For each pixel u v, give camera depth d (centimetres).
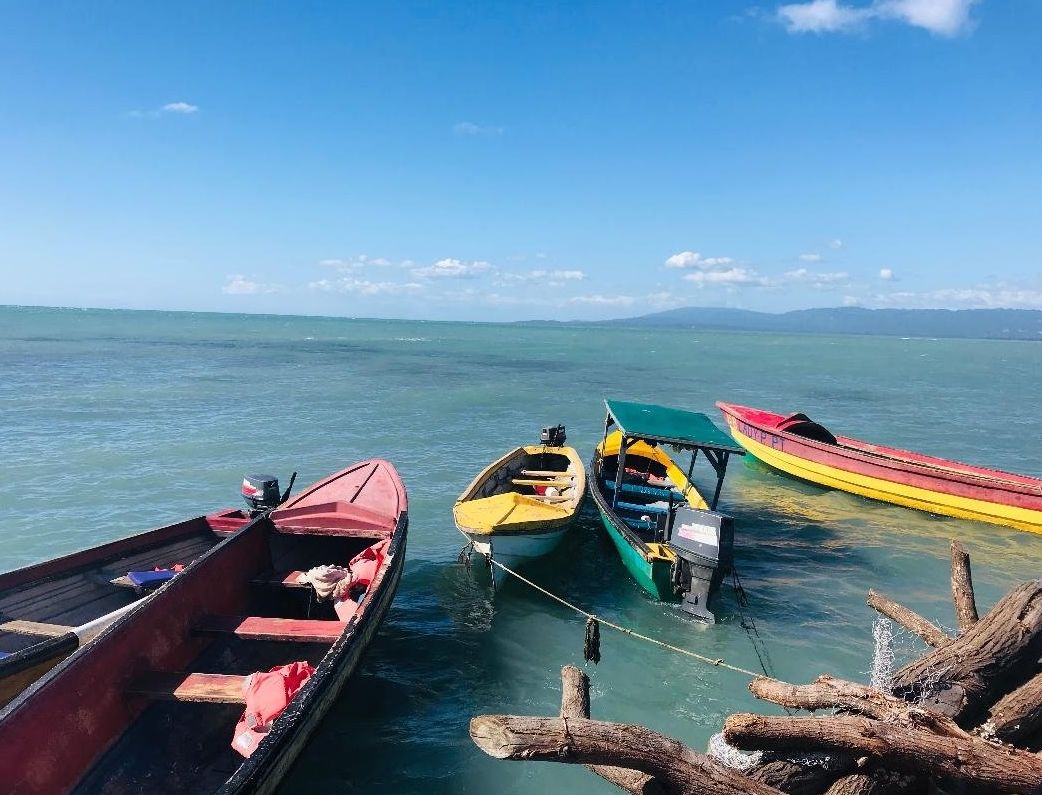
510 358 7406
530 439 2584
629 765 408
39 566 827
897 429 3219
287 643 849
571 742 397
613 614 1103
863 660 973
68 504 1630
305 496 1146
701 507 1258
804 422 2123
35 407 2861
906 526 1638
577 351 9481
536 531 1131
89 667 599
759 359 9025
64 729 559
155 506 1642
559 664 949
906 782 461
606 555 1355
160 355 5712
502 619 1074
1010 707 480
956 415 3738
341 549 1109
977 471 1827
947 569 1356
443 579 1220
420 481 1906
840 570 1338
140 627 677
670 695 876
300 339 9881
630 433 1227
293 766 579
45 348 5872
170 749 639
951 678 496
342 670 689
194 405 3103
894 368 7900
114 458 2062
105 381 3806
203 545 1059
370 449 2325
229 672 775
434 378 4781
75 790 555
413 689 877
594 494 1363
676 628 1059
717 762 428
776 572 1320
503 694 873
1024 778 412
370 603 796
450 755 752
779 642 1022
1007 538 1559
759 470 2219
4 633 741
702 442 1198
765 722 442
